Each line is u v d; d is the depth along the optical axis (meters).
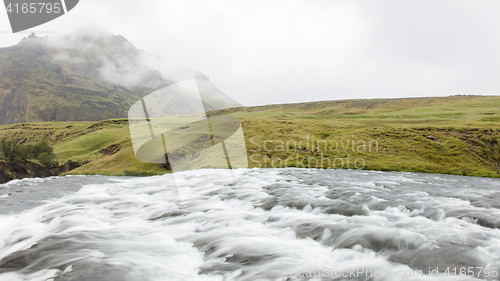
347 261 8.12
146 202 16.67
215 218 12.76
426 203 16.02
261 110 169.50
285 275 7.18
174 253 8.57
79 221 12.53
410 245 9.20
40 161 52.81
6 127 127.25
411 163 41.50
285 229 11.15
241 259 8.15
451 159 43.16
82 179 34.47
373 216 13.18
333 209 14.49
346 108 144.12
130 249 8.75
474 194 20.03
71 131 107.50
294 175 30.75
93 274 6.82
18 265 7.56
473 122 68.88
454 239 9.73
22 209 17.62
